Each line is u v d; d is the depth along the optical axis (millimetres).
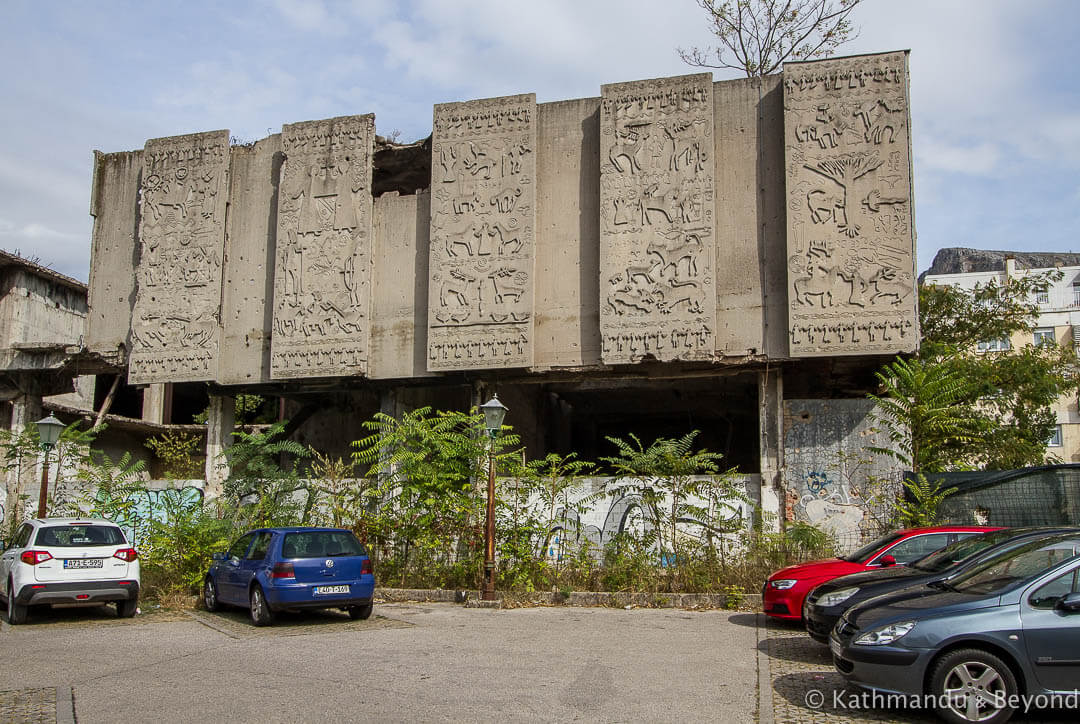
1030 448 27500
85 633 13578
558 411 30969
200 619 15195
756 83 21359
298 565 14102
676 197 21094
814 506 19969
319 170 24000
